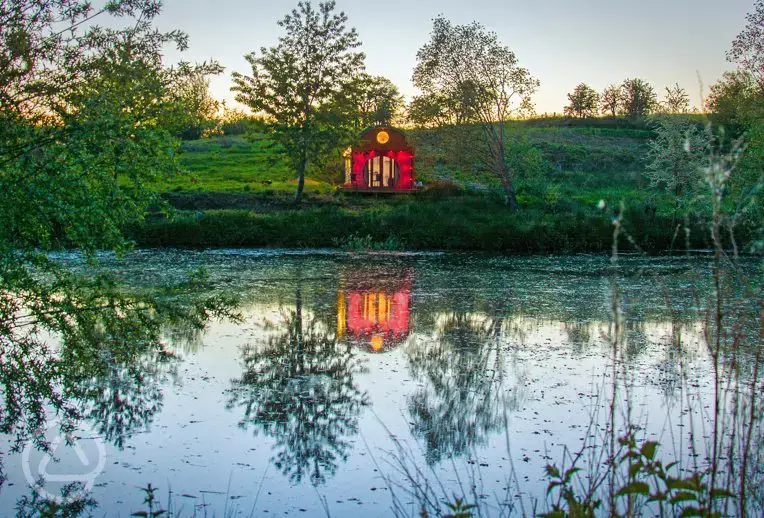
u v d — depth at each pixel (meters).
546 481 6.98
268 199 40.38
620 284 21.67
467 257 30.53
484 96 42.28
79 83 11.06
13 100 10.59
